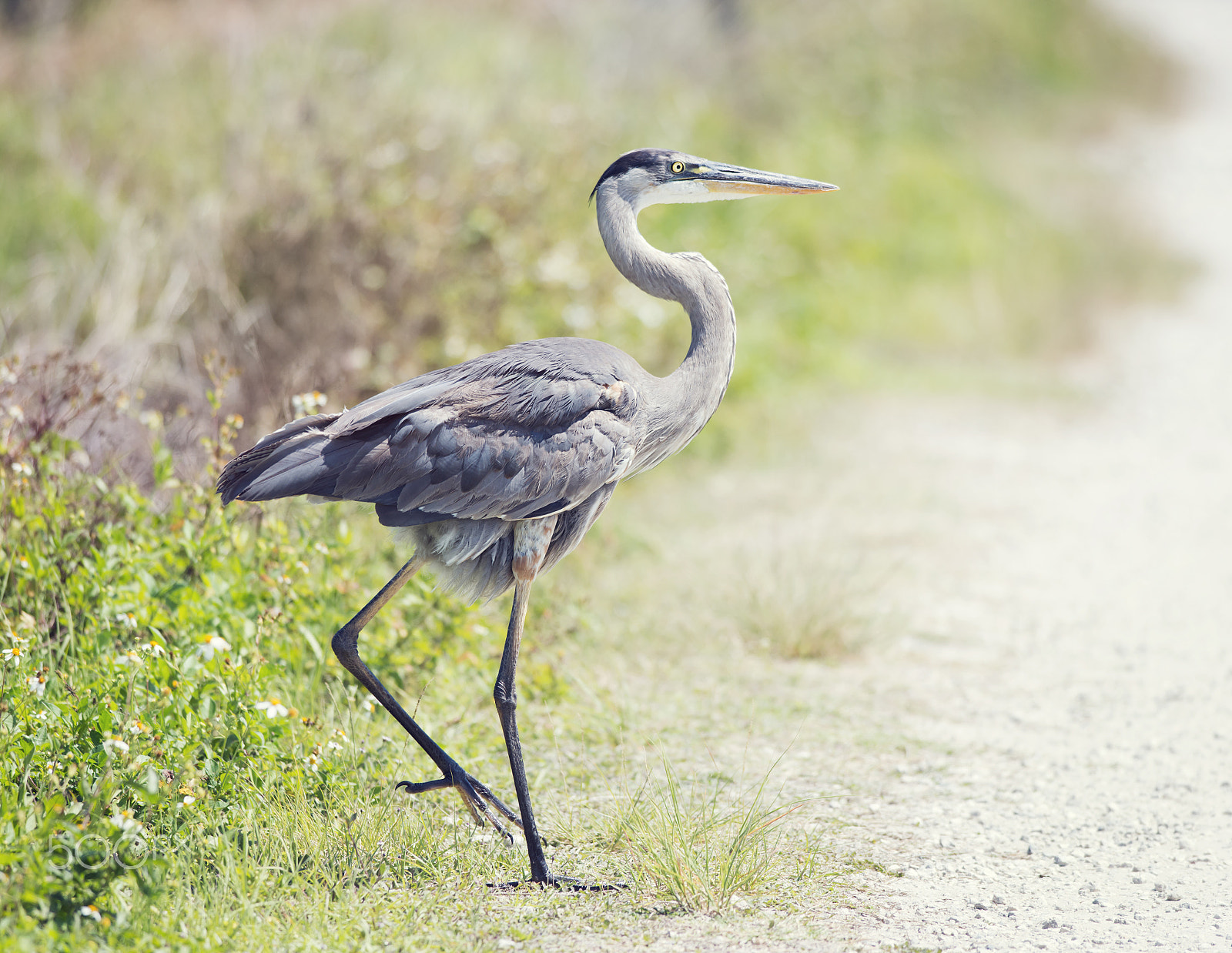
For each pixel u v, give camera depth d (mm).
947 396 20688
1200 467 17531
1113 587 13047
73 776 6828
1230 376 22422
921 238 27000
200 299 15266
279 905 6637
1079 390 21484
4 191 18219
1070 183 33688
